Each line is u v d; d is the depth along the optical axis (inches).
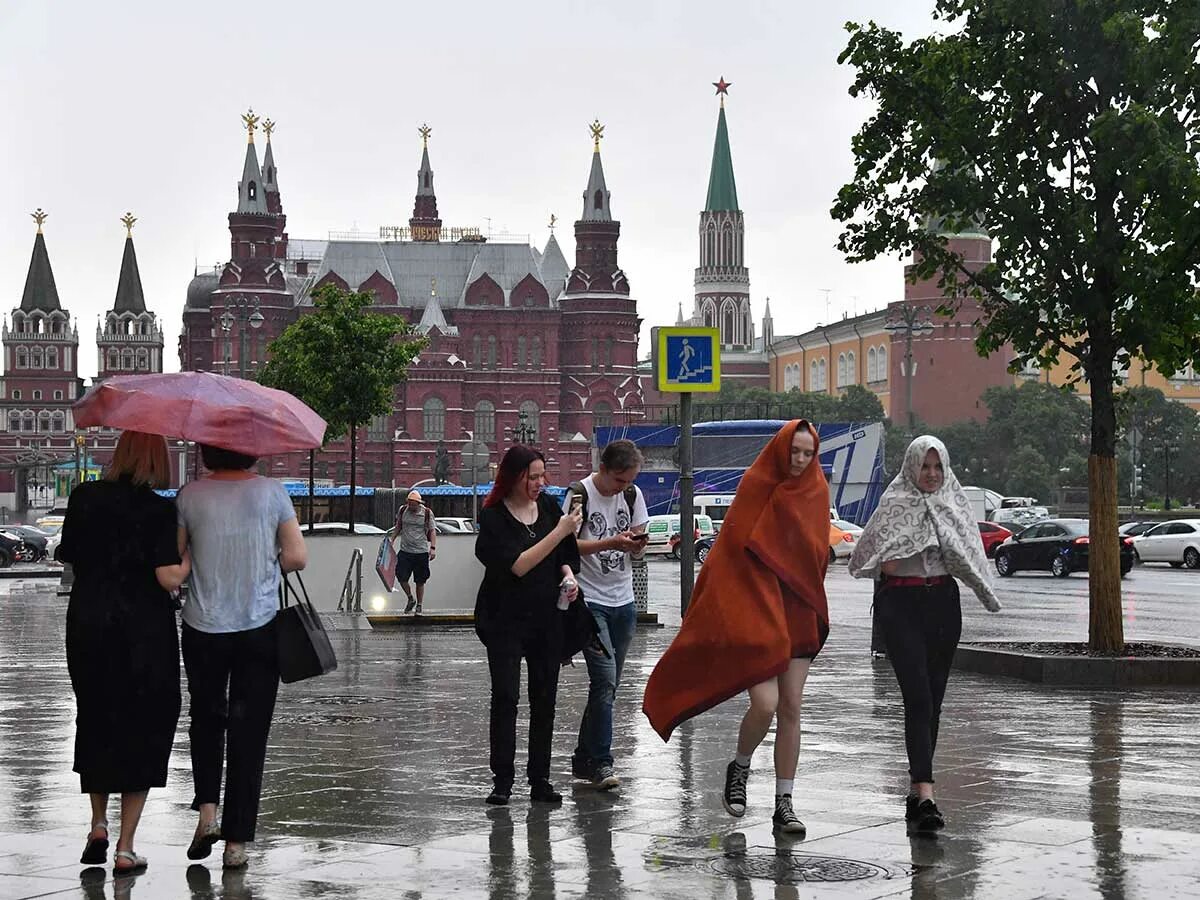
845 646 866.1
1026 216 682.2
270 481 323.9
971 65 688.4
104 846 309.3
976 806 364.8
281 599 327.3
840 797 378.6
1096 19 657.6
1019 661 667.4
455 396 6284.5
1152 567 2180.1
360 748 467.8
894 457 5378.9
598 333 6530.5
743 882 289.7
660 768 426.9
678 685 347.6
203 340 6924.2
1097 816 351.9
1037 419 5142.7
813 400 6063.0
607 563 401.4
